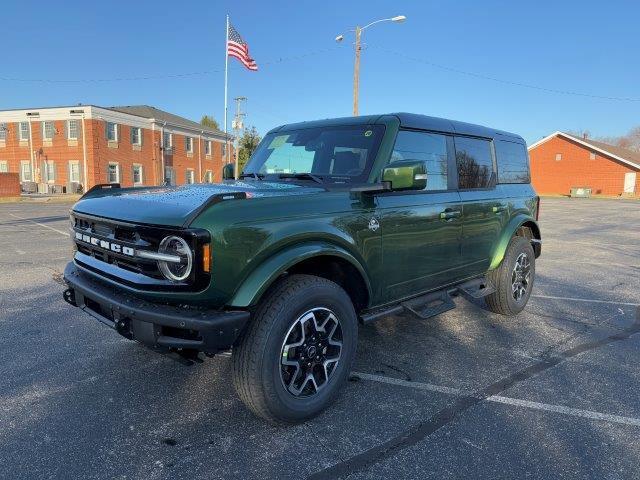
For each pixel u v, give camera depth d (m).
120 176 42.59
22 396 3.57
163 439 3.04
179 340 2.76
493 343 4.85
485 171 5.12
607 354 4.59
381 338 4.94
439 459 2.86
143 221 2.85
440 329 5.25
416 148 4.15
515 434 3.14
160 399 3.55
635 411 3.47
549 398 3.66
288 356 3.13
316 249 3.13
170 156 47.59
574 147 51.53
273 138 4.67
